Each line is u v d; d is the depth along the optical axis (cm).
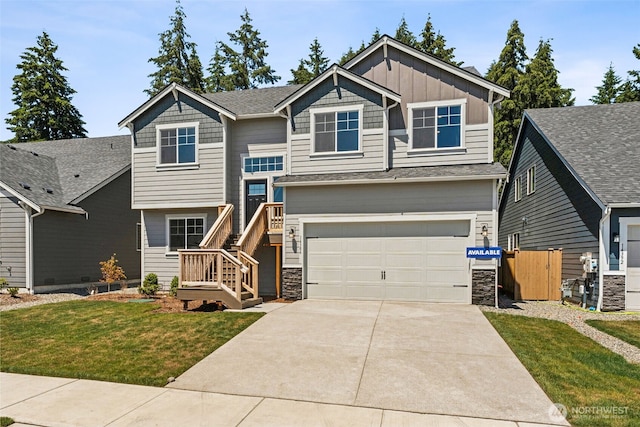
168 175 1482
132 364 645
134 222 1927
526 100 2891
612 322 925
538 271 1313
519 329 828
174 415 468
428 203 1138
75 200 1588
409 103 1277
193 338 768
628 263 1078
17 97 3491
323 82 1298
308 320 893
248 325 852
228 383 566
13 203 1443
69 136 3644
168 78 3503
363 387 546
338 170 1276
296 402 504
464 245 1117
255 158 1473
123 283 1532
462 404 494
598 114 1523
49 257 1493
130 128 1517
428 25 3434
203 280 1030
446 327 835
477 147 1226
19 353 711
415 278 1148
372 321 885
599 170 1150
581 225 1198
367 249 1182
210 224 1466
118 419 459
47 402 507
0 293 1371
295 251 1220
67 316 977
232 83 3625
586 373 589
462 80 1245
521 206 1927
